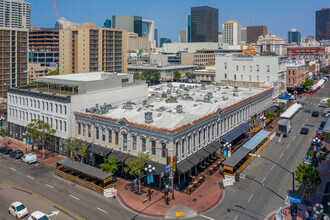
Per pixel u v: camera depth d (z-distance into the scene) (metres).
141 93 81.38
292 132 85.81
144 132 50.72
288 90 153.25
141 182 52.56
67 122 62.69
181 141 50.28
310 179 42.31
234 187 50.38
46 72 183.38
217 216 41.34
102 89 71.12
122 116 58.44
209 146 58.22
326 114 102.69
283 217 37.84
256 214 41.78
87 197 47.12
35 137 65.56
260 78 117.56
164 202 45.31
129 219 40.66
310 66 193.38
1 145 72.38
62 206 43.97
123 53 177.75
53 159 63.53
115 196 47.22
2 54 118.19
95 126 58.66
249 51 124.19
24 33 126.12
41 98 68.50
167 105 66.44
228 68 124.94
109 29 165.38
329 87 180.00
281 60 121.62
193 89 92.75
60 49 166.88
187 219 40.66
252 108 82.38
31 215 38.72
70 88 68.06
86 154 56.75
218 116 61.25
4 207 43.62
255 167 59.09
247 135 77.12
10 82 122.06
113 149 55.78
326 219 37.25
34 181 52.88
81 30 157.88
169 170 44.28
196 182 50.41
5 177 54.38
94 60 162.50
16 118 76.62
